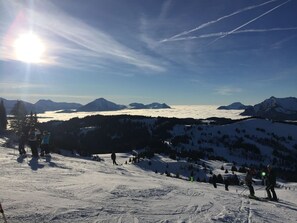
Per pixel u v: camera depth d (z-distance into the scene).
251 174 20.17
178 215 11.80
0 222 8.72
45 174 17.98
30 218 9.30
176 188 18.58
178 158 170.12
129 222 10.10
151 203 13.34
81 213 10.39
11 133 107.19
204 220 11.48
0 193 11.86
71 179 17.03
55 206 10.84
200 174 142.38
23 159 24.91
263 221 12.66
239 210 14.17
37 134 30.69
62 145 83.62
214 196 17.52
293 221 13.58
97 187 15.26
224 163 177.62
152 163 150.88
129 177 21.64
